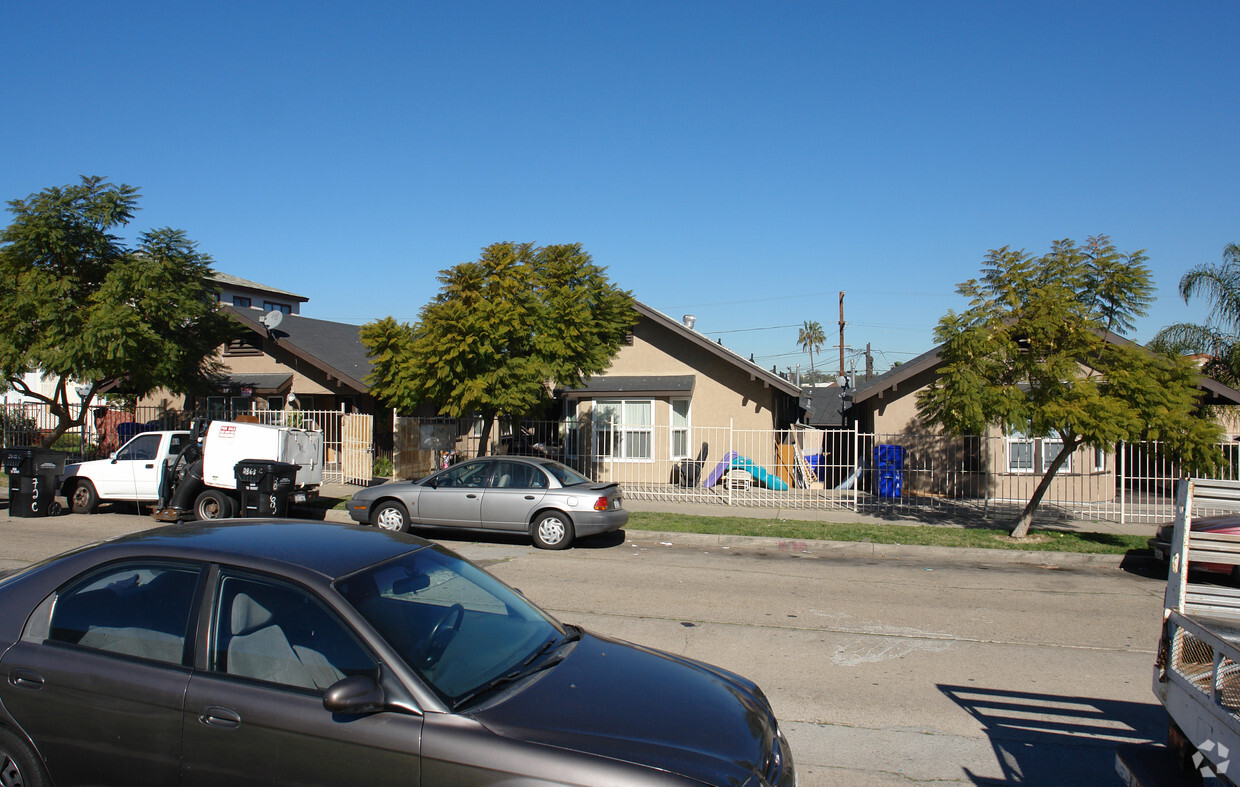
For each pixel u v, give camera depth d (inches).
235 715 119.8
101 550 141.6
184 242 741.3
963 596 358.9
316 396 911.7
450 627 138.8
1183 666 152.4
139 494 568.4
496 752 109.1
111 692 126.3
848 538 484.1
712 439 786.2
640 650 156.6
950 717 211.3
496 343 558.9
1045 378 464.8
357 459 738.2
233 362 904.9
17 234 668.7
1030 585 387.5
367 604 129.1
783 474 757.9
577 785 105.2
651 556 446.9
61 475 575.5
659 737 117.0
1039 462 679.1
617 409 805.2
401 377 610.9
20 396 1149.7
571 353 594.6
